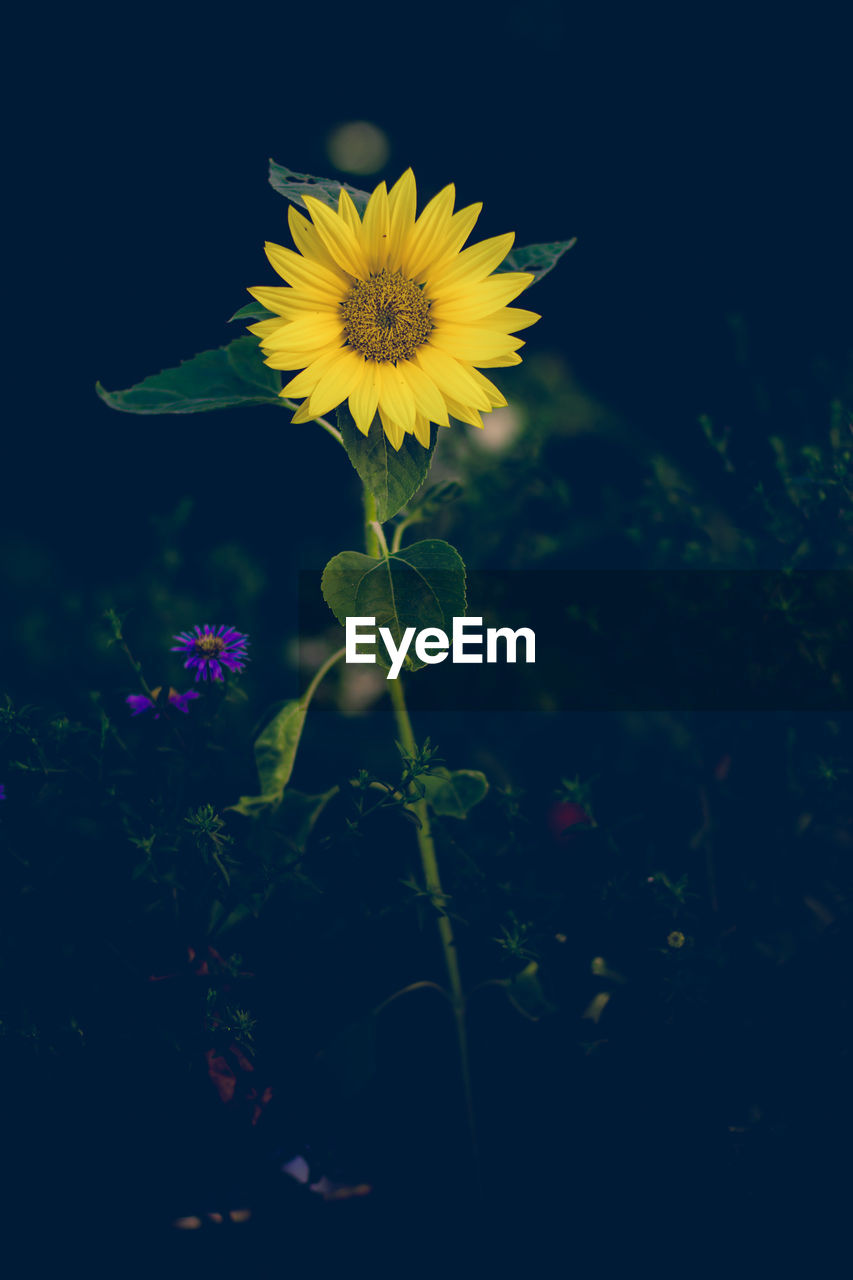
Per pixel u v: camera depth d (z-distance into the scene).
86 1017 0.99
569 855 1.11
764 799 1.10
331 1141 1.03
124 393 1.03
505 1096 1.06
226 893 0.98
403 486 0.96
